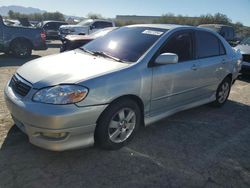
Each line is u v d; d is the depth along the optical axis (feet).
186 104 16.05
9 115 15.24
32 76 11.55
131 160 11.87
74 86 10.67
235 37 55.67
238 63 19.94
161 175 11.05
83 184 10.16
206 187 10.57
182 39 15.16
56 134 10.57
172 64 14.16
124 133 12.70
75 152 12.07
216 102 19.15
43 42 39.45
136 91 12.39
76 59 13.37
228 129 16.05
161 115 14.37
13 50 37.50
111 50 14.25
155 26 15.53
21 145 12.32
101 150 12.38
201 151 13.19
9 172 10.48
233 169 11.91
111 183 10.34
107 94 11.27
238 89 25.80
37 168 10.85
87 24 59.67
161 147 13.17
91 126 11.15
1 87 20.80
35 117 10.37
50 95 10.49
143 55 13.12
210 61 16.81
